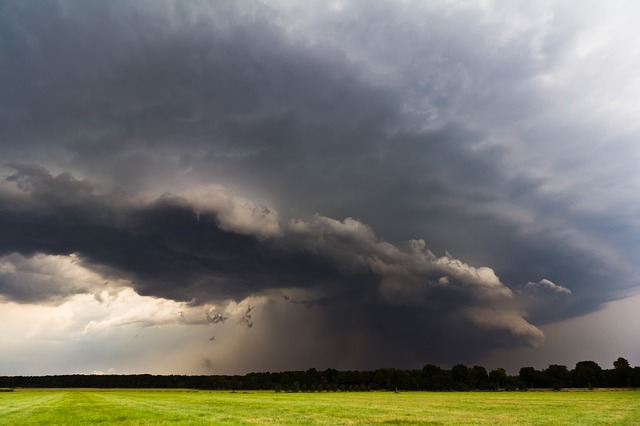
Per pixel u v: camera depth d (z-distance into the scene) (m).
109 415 46.81
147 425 36.16
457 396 113.75
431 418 42.84
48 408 59.91
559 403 72.81
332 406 64.44
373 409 57.28
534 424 37.12
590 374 192.62
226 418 42.81
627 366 188.88
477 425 36.03
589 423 38.16
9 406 65.38
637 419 42.25
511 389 185.00
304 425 35.84
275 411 53.41
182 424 36.59
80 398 98.38
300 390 193.38
